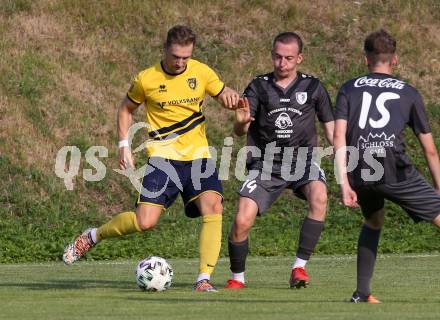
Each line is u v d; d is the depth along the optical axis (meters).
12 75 52.22
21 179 47.34
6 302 18.80
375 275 27.69
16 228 44.16
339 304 17.97
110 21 58.03
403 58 60.06
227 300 19.17
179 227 45.44
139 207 22.59
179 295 20.52
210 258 22.22
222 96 22.31
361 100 17.72
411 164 17.83
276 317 15.70
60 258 40.09
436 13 64.19
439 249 43.09
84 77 53.69
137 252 40.59
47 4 57.88
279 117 23.03
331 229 46.06
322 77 57.44
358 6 63.56
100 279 26.72
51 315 16.38
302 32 60.59
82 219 46.38
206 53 57.41
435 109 56.62
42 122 50.19
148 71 22.48
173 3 60.31
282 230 46.06
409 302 18.52
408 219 46.91
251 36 59.38
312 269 30.88
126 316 16.12
